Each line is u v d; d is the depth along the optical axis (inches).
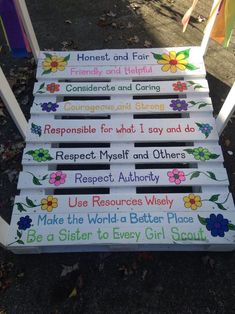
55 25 123.7
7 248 75.6
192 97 94.4
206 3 130.3
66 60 100.2
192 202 78.8
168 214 77.4
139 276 78.7
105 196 79.8
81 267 80.0
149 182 81.1
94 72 98.0
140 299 76.3
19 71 111.4
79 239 74.8
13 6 82.6
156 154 84.7
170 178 81.6
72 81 99.2
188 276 78.8
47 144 87.4
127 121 89.7
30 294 76.8
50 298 76.4
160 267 79.8
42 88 95.3
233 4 78.5
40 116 91.6
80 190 88.4
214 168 83.4
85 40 120.1
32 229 76.1
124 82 96.3
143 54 100.8
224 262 80.3
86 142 87.3
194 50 101.5
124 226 76.1
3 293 76.7
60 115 92.8
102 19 124.8
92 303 75.9
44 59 100.3
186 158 84.2
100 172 82.6
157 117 98.1
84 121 89.7
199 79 97.2
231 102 81.7
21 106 104.1
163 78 98.7
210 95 107.0
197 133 87.7
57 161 84.0
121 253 81.4
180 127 88.6
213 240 74.8
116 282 78.1
